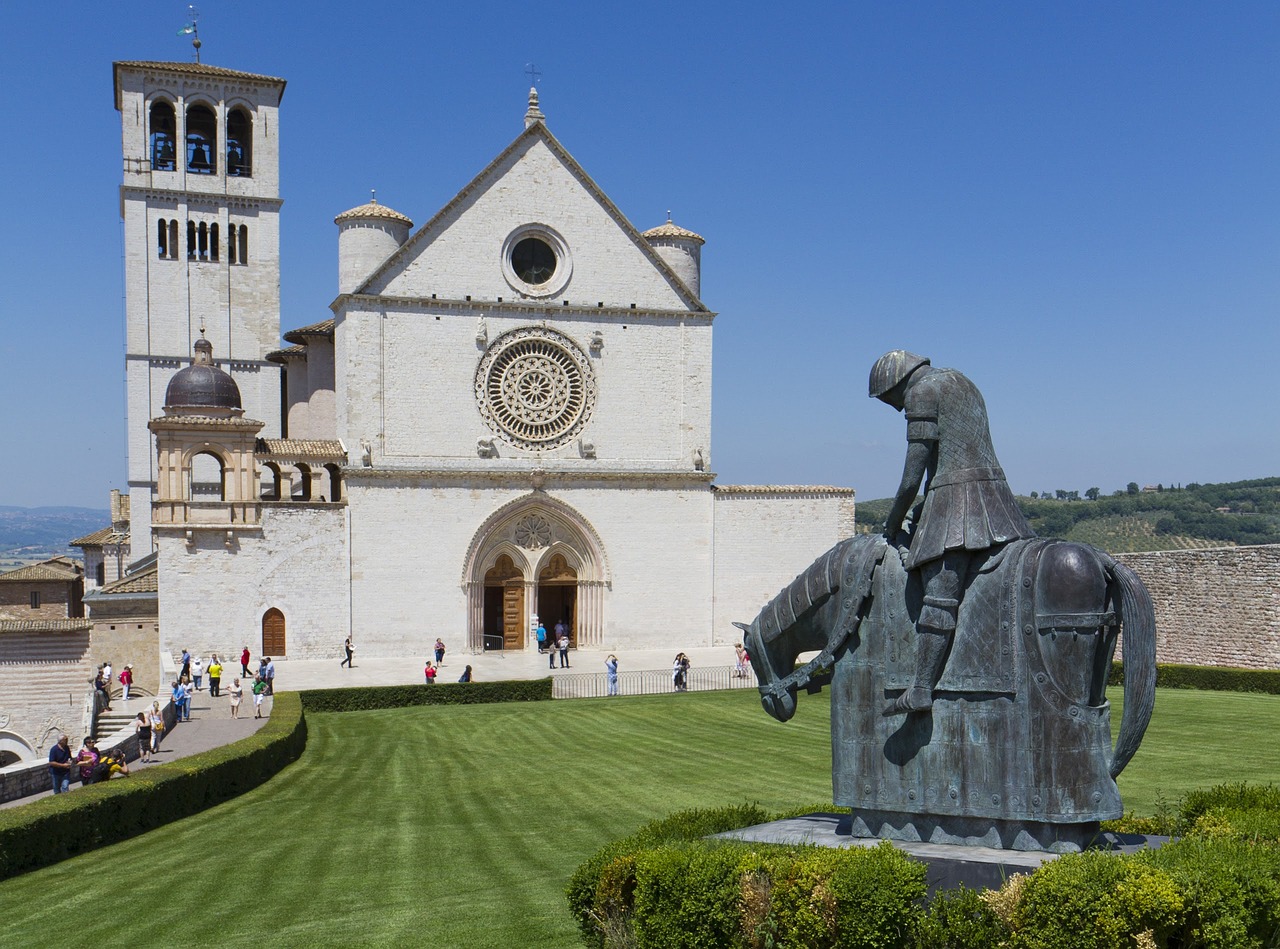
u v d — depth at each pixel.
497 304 75.81
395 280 74.00
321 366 88.12
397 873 25.02
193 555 70.44
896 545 18.06
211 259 98.50
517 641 77.56
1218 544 145.25
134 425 96.25
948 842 17.38
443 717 54.25
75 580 110.38
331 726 52.34
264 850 28.30
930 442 17.39
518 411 76.56
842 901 14.63
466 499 75.06
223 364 98.44
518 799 34.50
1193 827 17.94
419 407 74.56
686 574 79.81
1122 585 16.48
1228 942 13.55
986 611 17.06
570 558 78.50
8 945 20.84
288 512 71.81
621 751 43.16
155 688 76.31
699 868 15.75
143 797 32.12
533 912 20.78
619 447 78.56
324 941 19.69
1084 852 15.34
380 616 73.44
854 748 18.12
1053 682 16.64
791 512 81.81
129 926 21.66
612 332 78.38
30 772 38.97
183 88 97.38
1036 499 181.38
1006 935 14.23
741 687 64.44
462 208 75.38
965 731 17.20
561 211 77.31
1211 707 50.03
